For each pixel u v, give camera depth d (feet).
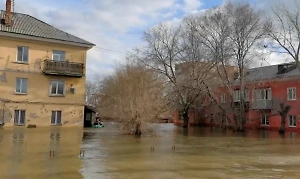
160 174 33.35
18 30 96.32
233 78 120.26
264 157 47.06
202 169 36.65
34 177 30.48
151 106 81.15
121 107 80.23
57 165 36.78
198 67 120.37
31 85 97.76
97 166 36.88
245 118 113.39
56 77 101.60
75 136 73.77
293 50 110.93
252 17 110.22
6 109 93.81
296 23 109.19
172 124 171.94
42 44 99.81
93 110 118.11
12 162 37.91
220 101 130.62
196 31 120.26
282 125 110.22
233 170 36.45
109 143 61.31
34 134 75.51
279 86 119.03
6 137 67.00
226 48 112.27
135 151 50.70
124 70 107.14
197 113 158.51
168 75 130.41
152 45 152.66
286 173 35.17
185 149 55.26
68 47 103.55
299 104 109.50
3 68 93.97
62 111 101.86
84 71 105.70
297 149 57.72
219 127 139.44
